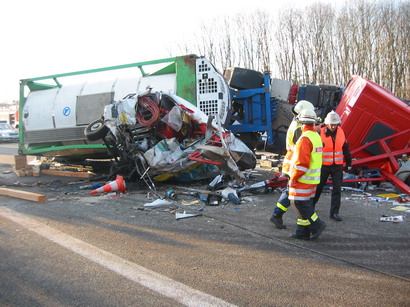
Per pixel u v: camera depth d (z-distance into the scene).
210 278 3.68
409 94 27.30
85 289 3.47
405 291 3.36
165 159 7.81
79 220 5.81
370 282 3.55
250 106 11.14
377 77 29.14
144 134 8.20
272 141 11.16
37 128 11.57
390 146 8.55
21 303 3.23
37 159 13.70
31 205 6.91
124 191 8.00
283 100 11.41
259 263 4.05
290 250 4.43
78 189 8.62
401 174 7.75
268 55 31.25
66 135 11.09
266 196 7.52
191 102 9.78
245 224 5.53
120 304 3.19
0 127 28.77
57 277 3.74
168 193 7.20
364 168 8.59
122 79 10.65
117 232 5.18
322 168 5.70
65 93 11.30
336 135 5.79
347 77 29.61
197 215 5.99
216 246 4.59
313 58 30.39
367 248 4.47
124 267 3.96
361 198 7.23
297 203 4.67
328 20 29.92
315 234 4.70
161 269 3.91
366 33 29.12
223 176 8.35
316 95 11.34
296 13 30.55
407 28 28.41
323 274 3.75
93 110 10.69
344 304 3.14
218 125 7.73
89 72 11.02
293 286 3.49
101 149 10.82
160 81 10.15
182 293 3.37
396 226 5.34
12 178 10.70
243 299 3.25
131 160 8.32
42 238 4.93
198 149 7.62
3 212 6.35
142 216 6.02
